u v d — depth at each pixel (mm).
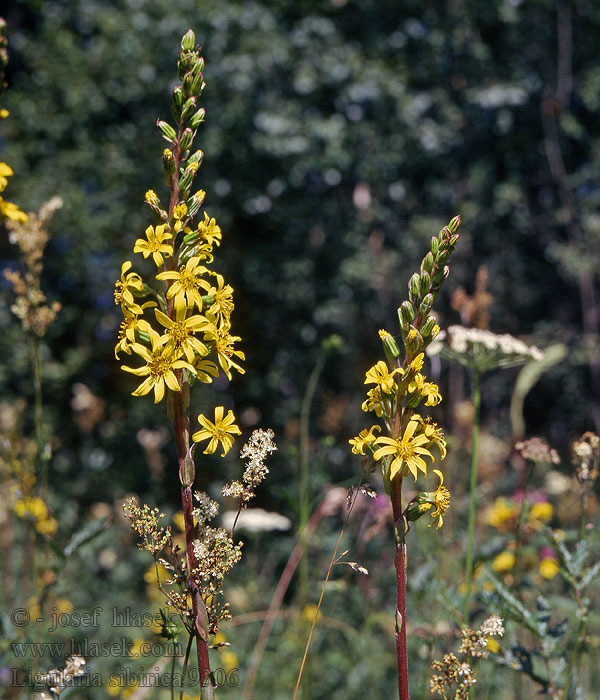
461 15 14062
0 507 3877
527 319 16328
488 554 3285
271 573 6992
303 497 4168
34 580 3342
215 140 13188
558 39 15484
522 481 5285
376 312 14367
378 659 5156
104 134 14602
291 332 14664
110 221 13930
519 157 15820
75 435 13633
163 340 1632
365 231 14031
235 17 12875
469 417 5930
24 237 3271
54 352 15164
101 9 14156
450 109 13812
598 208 15461
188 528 1681
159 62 13664
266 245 14672
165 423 13125
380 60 13430
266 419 14688
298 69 13102
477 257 15398
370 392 1710
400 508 1684
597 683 3408
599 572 2605
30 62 14859
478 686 3920
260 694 4895
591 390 15641
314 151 13297
